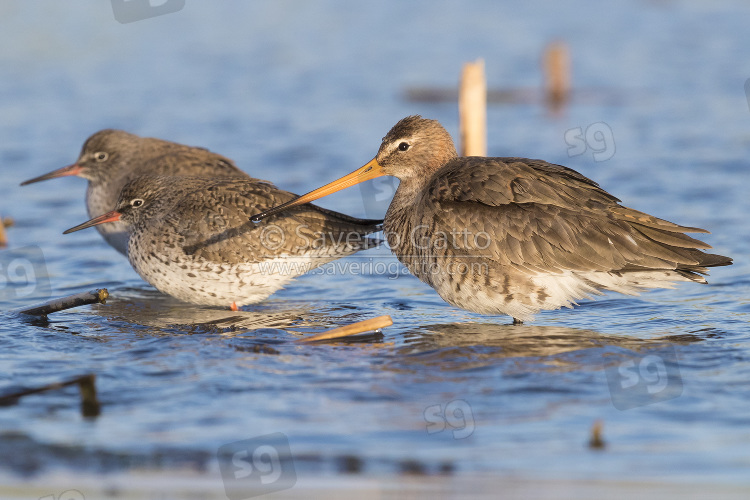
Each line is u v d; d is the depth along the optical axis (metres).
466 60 33.88
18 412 10.63
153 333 13.55
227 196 15.17
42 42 34.78
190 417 10.51
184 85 30.72
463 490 9.02
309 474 9.35
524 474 9.27
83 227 15.70
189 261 14.83
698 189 20.45
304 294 15.87
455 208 13.72
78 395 11.09
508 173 13.87
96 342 13.07
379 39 36.91
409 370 11.84
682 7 41.56
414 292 15.92
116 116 27.19
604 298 15.27
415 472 9.33
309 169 22.41
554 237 13.31
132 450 9.81
